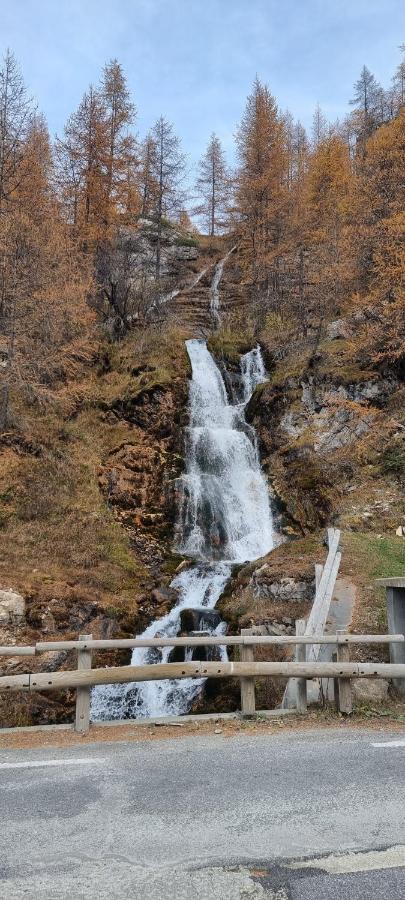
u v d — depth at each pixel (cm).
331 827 378
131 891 304
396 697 750
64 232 2364
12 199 2220
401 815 395
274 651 1123
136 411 2025
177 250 3928
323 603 838
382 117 4094
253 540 1797
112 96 3011
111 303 2530
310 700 735
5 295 1855
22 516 1516
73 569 1420
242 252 3528
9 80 2148
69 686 628
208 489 1895
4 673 1088
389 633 817
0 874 324
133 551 1612
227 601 1389
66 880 316
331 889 304
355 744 567
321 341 2302
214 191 4306
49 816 405
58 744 596
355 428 1884
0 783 475
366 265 2325
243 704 686
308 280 2603
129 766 514
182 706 1124
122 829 381
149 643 661
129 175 2981
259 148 3169
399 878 315
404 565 1234
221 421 2194
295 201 3130
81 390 2014
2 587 1215
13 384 1783
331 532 1080
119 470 1805
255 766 504
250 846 354
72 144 2811
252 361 2484
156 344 2402
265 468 1991
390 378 2002
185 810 411
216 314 3164
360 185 2484
